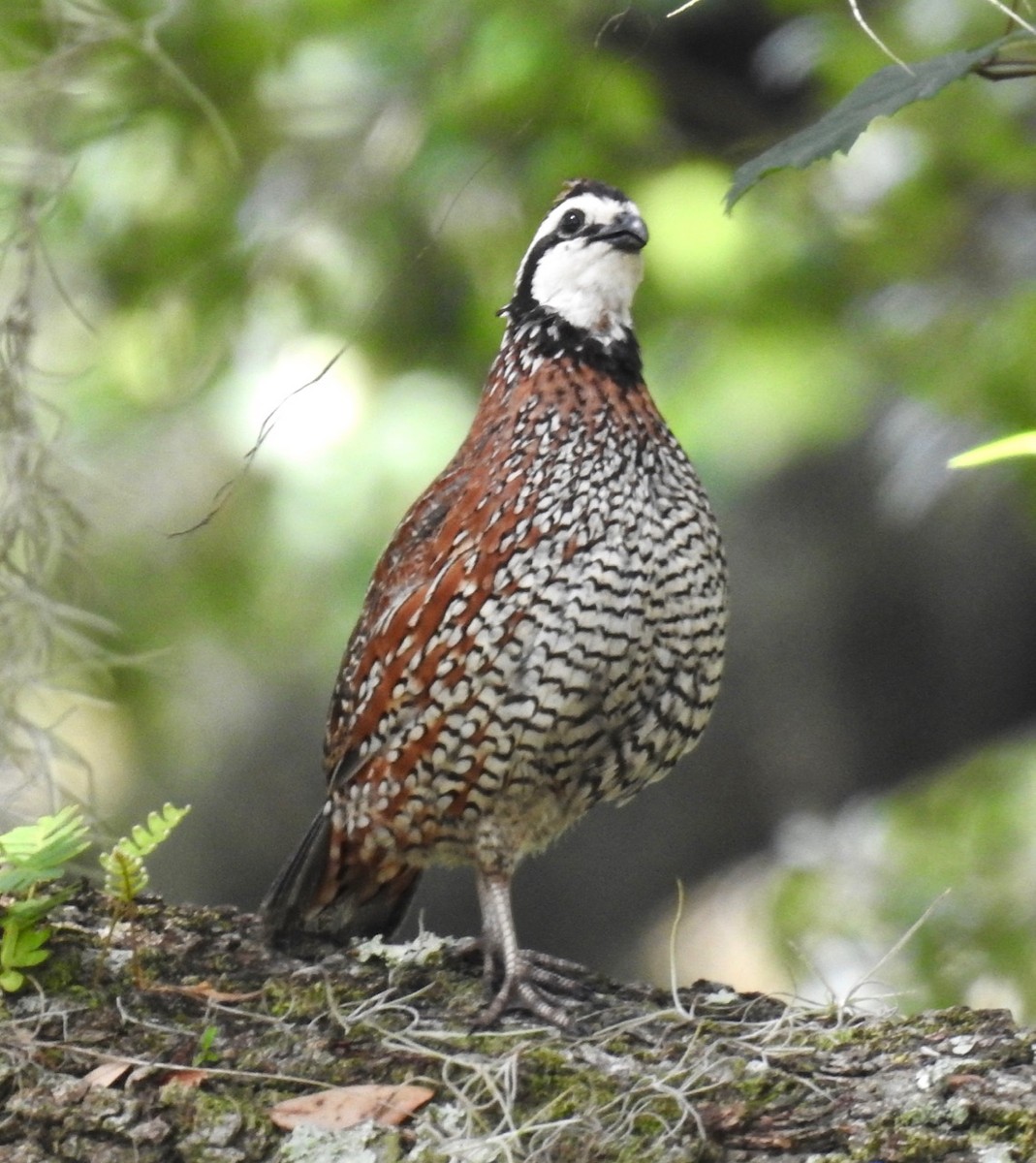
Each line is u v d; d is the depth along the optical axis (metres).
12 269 9.48
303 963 5.67
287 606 12.23
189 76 10.85
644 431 6.25
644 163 12.25
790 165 5.14
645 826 15.35
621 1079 5.04
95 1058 5.06
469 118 11.52
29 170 7.12
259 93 11.38
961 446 12.43
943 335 12.07
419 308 12.07
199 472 12.05
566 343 6.34
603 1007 5.62
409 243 11.73
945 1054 5.05
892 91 5.15
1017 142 11.95
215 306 11.57
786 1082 4.98
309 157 11.77
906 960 11.06
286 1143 4.84
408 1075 5.06
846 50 11.62
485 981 5.73
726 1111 4.91
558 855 15.37
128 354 11.48
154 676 11.54
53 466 7.32
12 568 6.48
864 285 12.45
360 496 11.93
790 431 12.79
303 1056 5.12
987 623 14.97
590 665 5.98
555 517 6.01
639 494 6.10
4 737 6.26
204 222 11.59
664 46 13.27
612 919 15.44
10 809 6.16
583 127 11.38
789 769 15.19
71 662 7.42
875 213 12.34
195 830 14.73
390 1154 4.81
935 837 12.04
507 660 5.98
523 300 6.54
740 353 12.51
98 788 13.70
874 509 14.75
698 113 13.29
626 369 6.36
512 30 11.27
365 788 6.31
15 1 8.47
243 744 14.62
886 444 13.12
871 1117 4.84
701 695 6.26
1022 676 15.12
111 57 9.92
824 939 11.52
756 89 13.53
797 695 15.16
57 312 11.26
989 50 5.08
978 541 14.75
